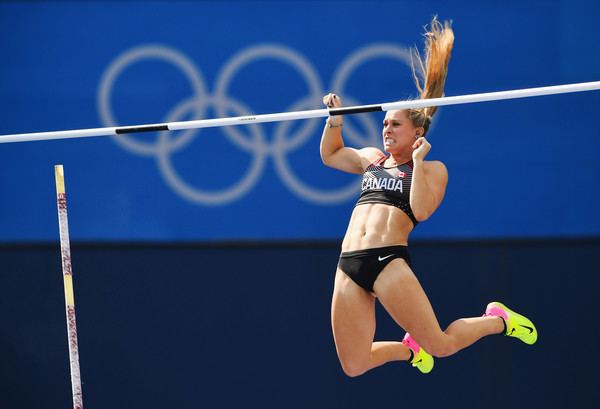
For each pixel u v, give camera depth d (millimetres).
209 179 21875
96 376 22203
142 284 22094
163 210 21984
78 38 22016
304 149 21625
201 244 21875
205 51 21750
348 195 21547
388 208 16031
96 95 22016
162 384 22031
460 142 21188
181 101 21828
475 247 21172
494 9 20906
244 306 21859
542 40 20828
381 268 15727
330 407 21688
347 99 21359
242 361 21844
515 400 21219
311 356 21703
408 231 16109
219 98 21719
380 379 21703
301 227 21672
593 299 20859
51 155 22234
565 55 20766
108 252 22188
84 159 22156
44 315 22359
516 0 20844
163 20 21828
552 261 20984
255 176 21750
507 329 17062
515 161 21031
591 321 20906
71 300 16469
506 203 21078
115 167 22094
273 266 21781
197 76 21766
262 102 21609
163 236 22000
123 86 21953
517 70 20891
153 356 22078
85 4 21969
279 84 21562
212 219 21875
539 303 21031
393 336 21594
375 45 21266
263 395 21766
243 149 21781
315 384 21719
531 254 21047
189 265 22000
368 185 16531
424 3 21094
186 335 22000
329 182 21578
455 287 21203
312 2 21406
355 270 15898
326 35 21406
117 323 22172
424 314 15664
